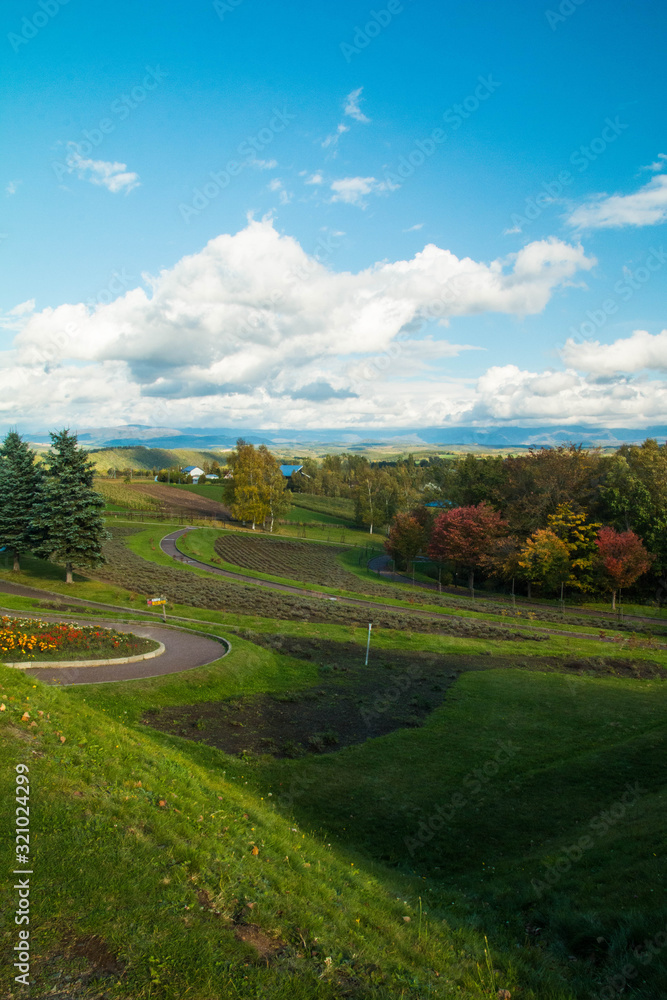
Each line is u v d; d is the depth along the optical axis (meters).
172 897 7.22
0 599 36.28
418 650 36.75
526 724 24.22
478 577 85.12
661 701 28.83
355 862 12.88
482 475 95.44
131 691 22.03
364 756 20.02
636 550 65.94
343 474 195.75
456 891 12.29
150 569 62.16
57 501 48.47
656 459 83.62
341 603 54.50
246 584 60.34
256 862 9.21
